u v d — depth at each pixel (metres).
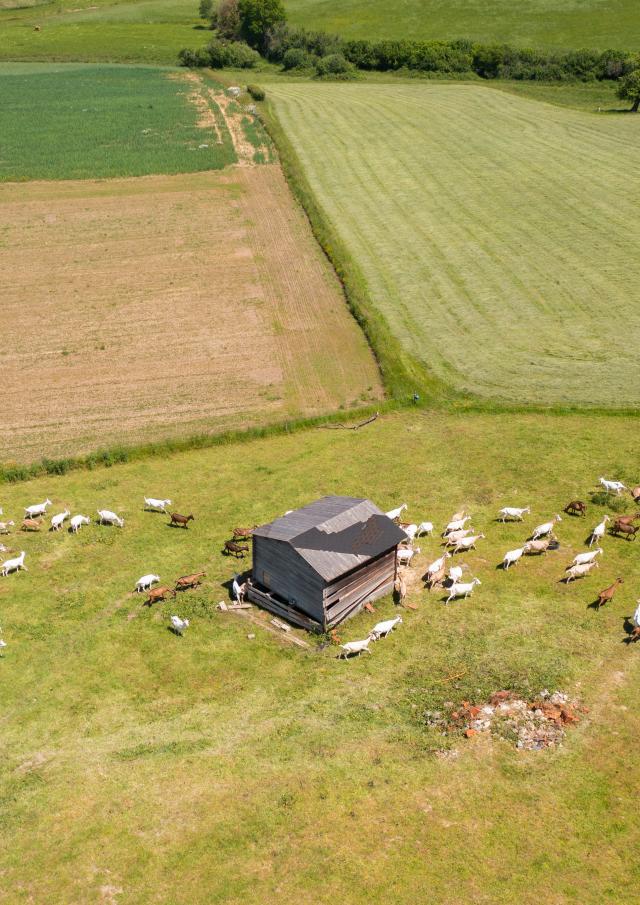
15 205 82.88
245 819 24.77
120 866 23.69
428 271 67.69
